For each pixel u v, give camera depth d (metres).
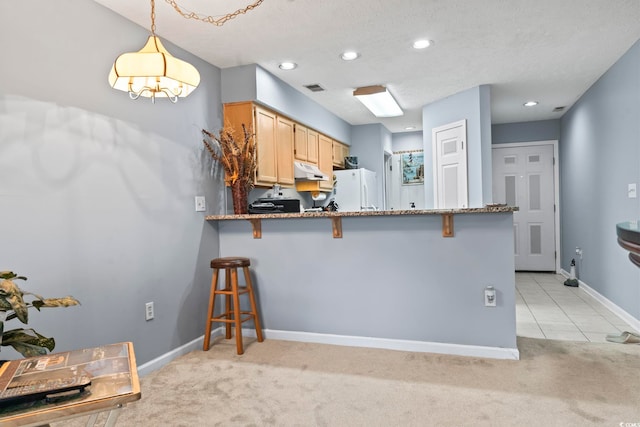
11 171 1.93
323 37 2.96
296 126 4.36
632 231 1.06
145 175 2.70
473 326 2.83
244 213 3.36
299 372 2.61
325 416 2.04
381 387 2.36
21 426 0.95
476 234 2.81
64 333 2.16
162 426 1.97
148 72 1.78
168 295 2.88
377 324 3.06
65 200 2.18
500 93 4.61
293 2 2.45
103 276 2.39
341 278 3.15
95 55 2.37
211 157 3.38
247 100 3.46
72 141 2.22
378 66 3.58
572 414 2.00
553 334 3.28
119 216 2.50
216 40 2.96
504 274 2.76
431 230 2.91
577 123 5.03
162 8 2.47
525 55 3.40
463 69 3.71
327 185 5.20
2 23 1.90
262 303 3.37
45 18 2.09
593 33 2.99
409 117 5.59
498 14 2.67
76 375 1.12
